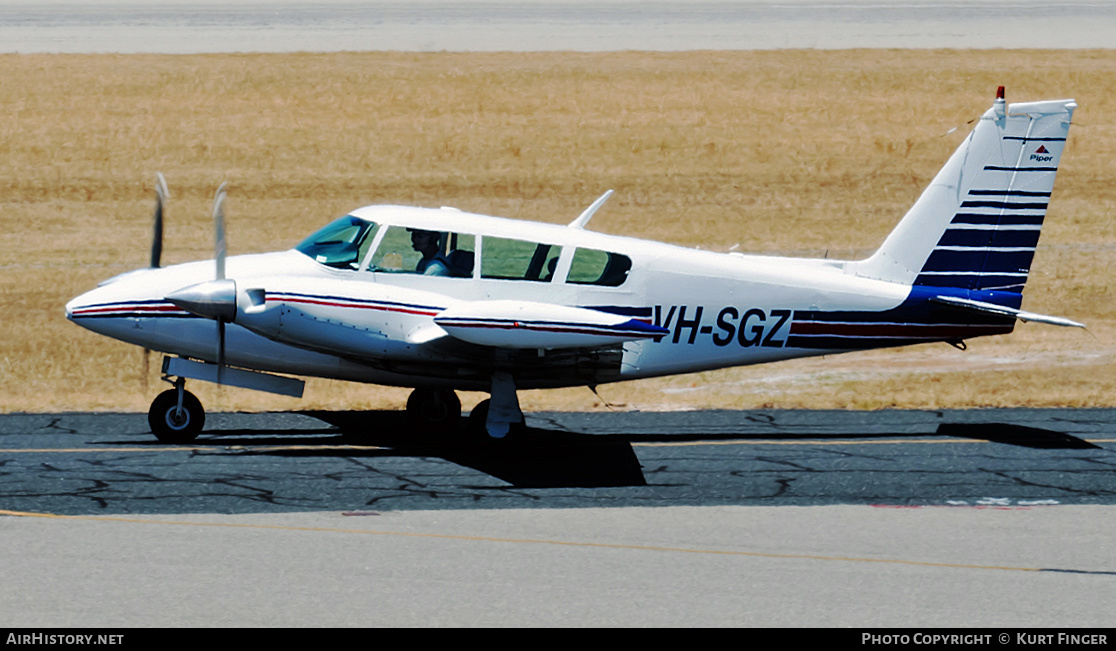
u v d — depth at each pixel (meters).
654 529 32.75
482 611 26.78
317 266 41.78
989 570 29.94
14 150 98.19
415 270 41.81
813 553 31.00
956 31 143.38
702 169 99.75
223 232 39.84
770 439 44.44
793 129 107.56
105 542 30.62
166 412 42.06
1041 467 40.00
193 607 26.64
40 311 67.50
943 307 45.19
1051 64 126.38
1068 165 102.06
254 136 103.19
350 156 100.12
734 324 43.91
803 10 161.50
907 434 45.50
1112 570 30.03
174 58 123.94
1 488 35.06
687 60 127.19
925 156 102.94
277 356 42.16
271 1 169.00
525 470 38.94
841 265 45.69
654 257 43.31
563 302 42.47
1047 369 60.56
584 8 163.25
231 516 32.97
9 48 126.50
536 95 114.31
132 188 93.12
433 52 129.00
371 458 40.19
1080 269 81.56
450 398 44.59
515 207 92.25
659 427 46.69
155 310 41.41
